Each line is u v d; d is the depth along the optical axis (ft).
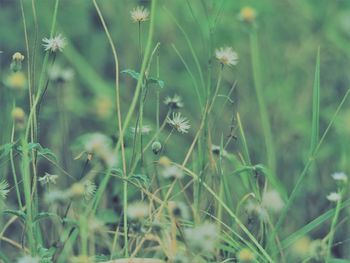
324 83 3.85
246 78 3.77
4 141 2.61
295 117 3.59
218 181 2.64
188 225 2.44
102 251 2.61
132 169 2.41
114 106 3.62
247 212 2.47
